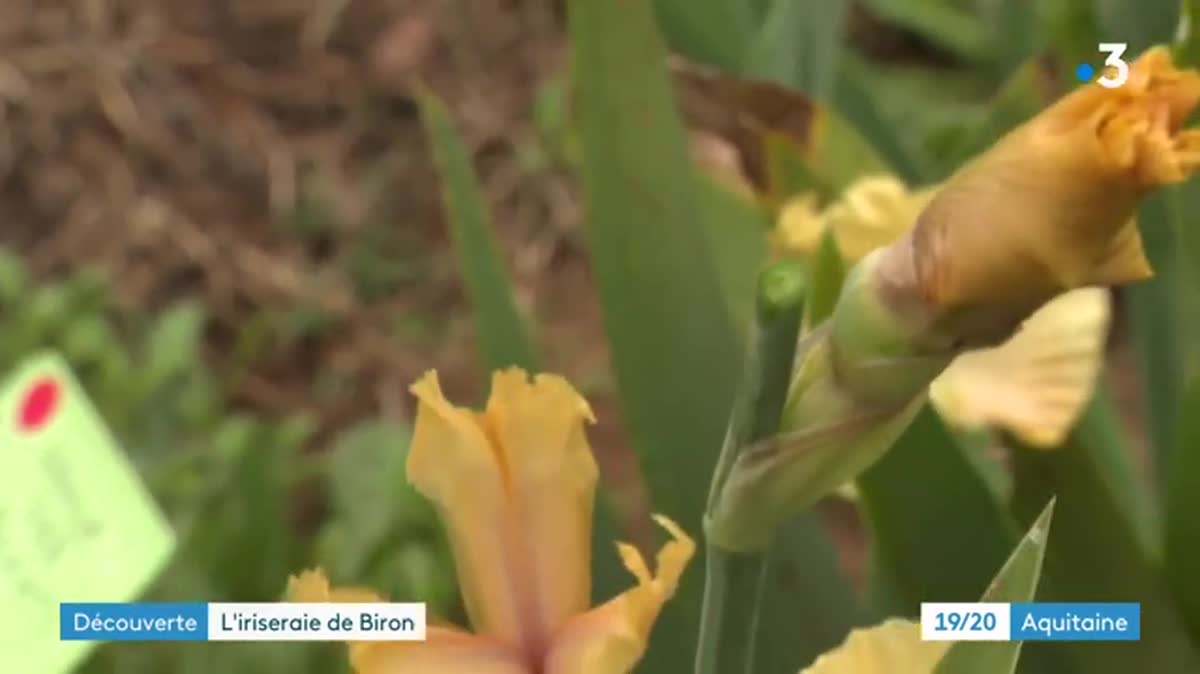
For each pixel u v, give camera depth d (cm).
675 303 75
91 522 69
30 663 68
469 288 79
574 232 200
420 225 197
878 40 225
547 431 55
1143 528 85
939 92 207
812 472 54
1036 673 73
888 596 79
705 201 88
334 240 194
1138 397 176
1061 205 49
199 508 127
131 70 202
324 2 214
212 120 201
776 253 79
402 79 210
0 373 154
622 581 74
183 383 159
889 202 76
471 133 208
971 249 50
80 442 71
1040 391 71
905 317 52
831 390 53
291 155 200
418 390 55
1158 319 88
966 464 72
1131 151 48
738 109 82
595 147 75
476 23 218
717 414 75
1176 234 81
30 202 191
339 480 146
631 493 166
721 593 56
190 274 187
